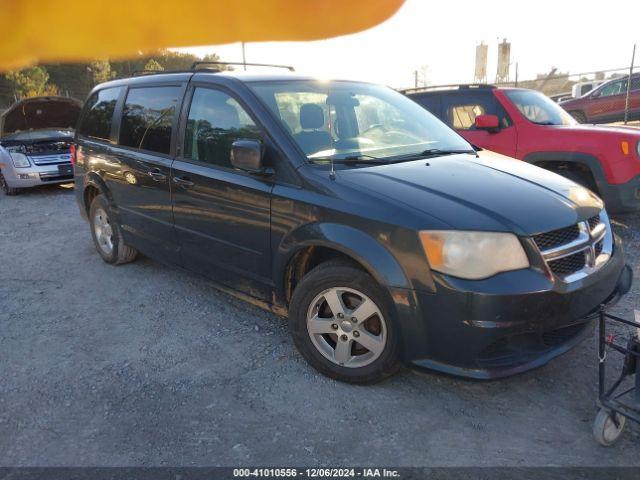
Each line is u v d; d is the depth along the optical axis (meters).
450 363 2.65
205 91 3.79
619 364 3.16
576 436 2.54
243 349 3.47
